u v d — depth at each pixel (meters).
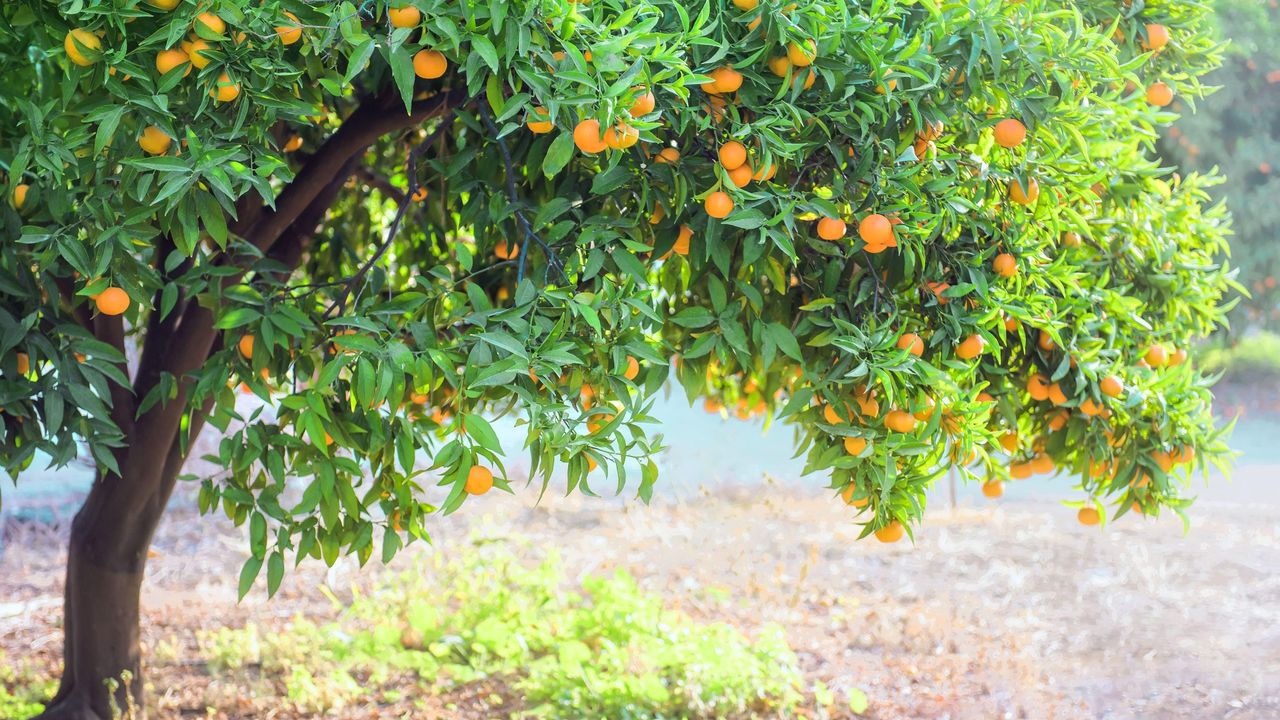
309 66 2.19
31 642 5.30
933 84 2.14
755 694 4.48
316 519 2.49
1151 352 3.10
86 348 2.33
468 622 5.29
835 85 2.21
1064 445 3.05
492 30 2.01
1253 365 14.00
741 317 2.74
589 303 2.16
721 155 2.22
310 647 5.02
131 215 2.04
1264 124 10.62
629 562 6.80
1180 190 3.45
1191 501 3.00
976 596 6.17
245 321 2.40
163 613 5.76
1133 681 4.86
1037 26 2.37
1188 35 2.84
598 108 1.95
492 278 3.53
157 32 1.90
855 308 2.52
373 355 2.20
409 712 4.45
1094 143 3.00
